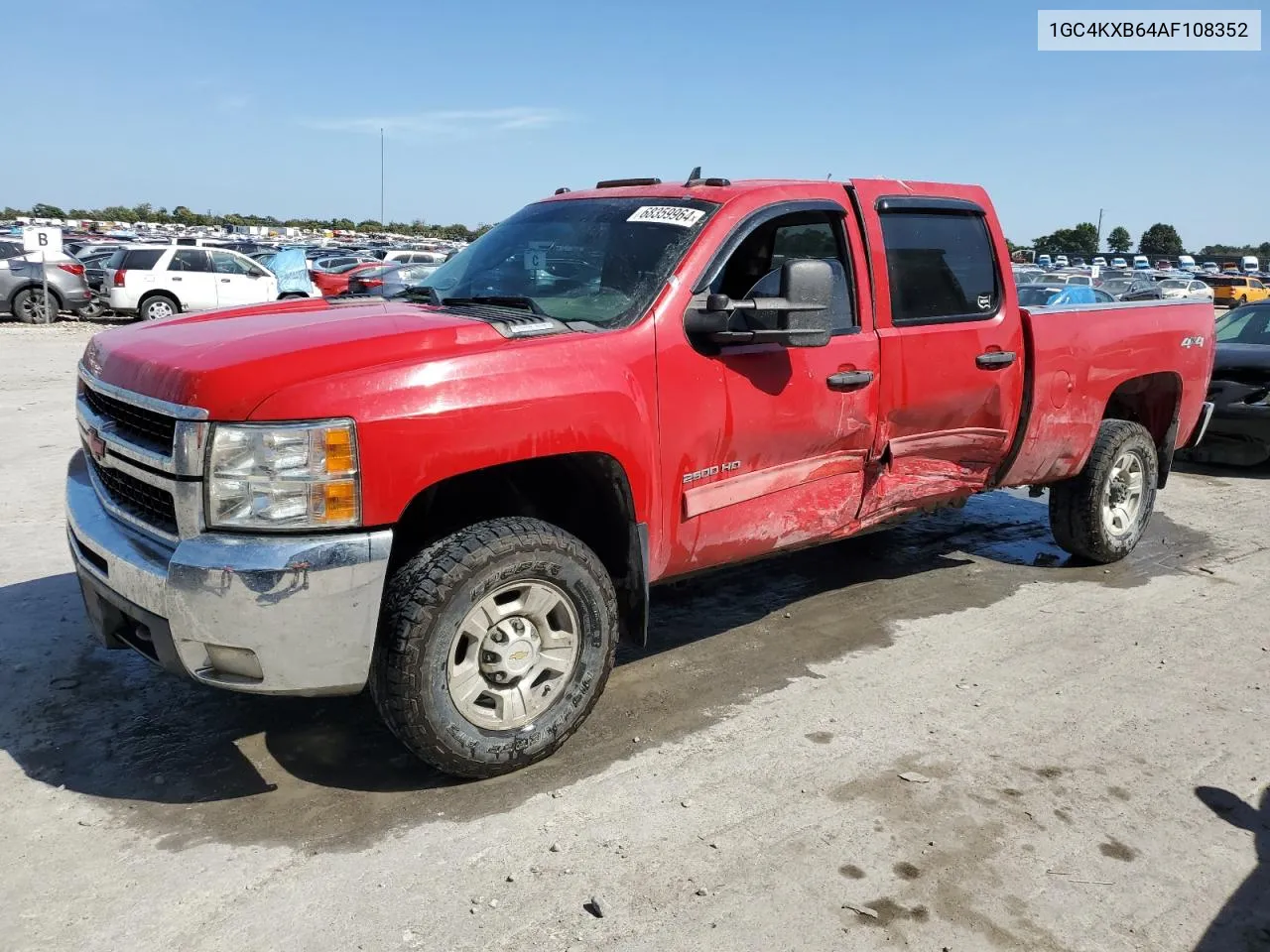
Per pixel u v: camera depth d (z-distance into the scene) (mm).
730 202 3844
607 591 3408
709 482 3729
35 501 6574
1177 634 4750
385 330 3135
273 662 2854
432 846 2936
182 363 2988
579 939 2555
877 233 4293
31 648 4285
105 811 3098
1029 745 3613
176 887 2736
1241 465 8945
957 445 4680
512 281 3979
